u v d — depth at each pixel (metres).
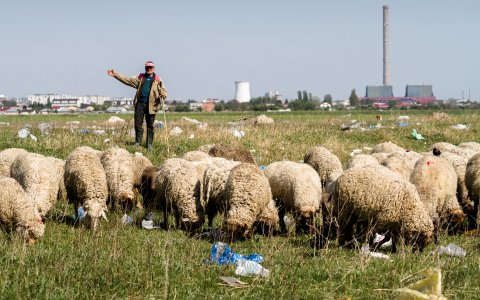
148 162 16.44
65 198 14.18
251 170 12.59
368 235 11.22
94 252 9.80
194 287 8.62
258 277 8.98
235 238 12.07
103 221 12.95
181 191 13.02
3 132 26.41
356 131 31.34
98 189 13.27
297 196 13.48
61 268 8.88
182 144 24.03
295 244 12.09
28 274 8.64
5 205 10.84
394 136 30.47
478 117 41.28
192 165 13.56
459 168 15.58
